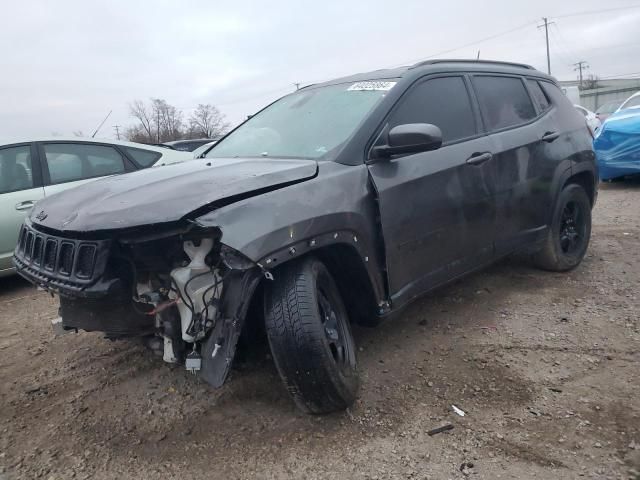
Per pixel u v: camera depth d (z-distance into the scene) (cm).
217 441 274
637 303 416
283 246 257
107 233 251
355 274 308
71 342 410
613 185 995
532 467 242
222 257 245
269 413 295
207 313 254
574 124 501
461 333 381
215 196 253
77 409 312
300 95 421
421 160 344
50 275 269
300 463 254
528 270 504
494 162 394
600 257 541
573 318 396
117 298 262
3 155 576
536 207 442
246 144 387
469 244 378
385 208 314
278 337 260
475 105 404
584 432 264
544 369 326
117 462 263
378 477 242
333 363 267
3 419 306
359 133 324
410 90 360
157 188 276
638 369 320
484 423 276
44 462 265
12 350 404
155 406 310
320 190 285
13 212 562
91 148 632
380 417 285
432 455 254
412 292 337
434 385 314
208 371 250
